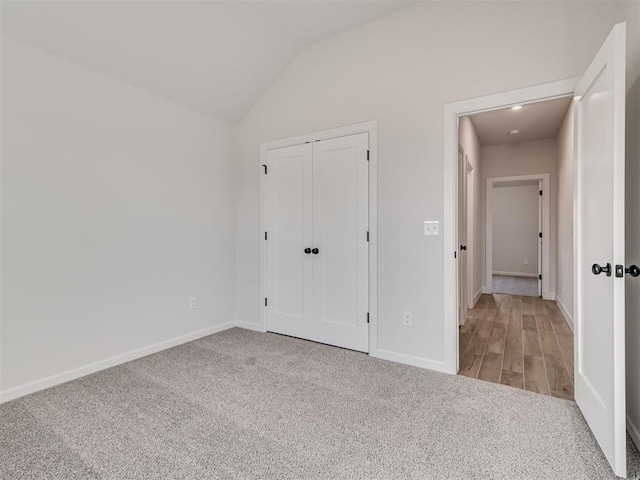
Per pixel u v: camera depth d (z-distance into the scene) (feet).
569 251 12.39
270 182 11.21
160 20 7.82
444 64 8.06
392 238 8.79
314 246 10.28
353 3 8.42
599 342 5.24
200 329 10.84
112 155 8.51
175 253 10.07
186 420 6.02
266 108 11.26
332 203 9.89
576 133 6.33
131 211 8.95
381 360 8.85
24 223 7.01
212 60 9.38
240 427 5.80
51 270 7.42
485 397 6.86
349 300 9.65
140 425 5.86
